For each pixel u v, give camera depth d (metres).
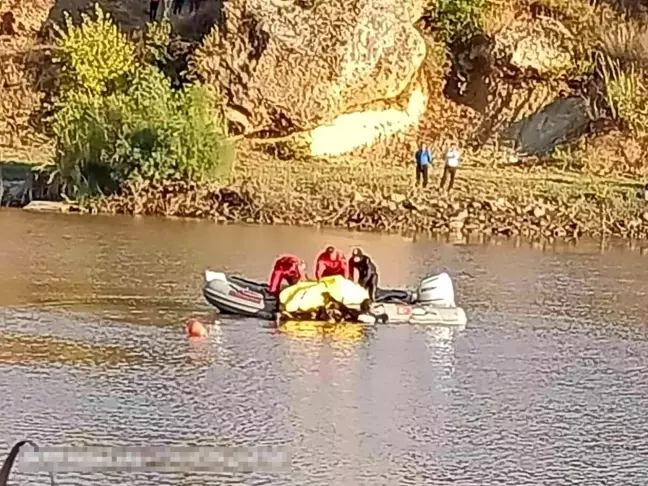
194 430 22.19
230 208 52.69
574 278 41.22
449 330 31.84
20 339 28.70
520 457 21.59
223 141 54.62
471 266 42.72
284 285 32.84
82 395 24.09
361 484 19.86
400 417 23.50
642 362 29.03
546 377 27.16
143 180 53.88
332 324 31.77
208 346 28.62
